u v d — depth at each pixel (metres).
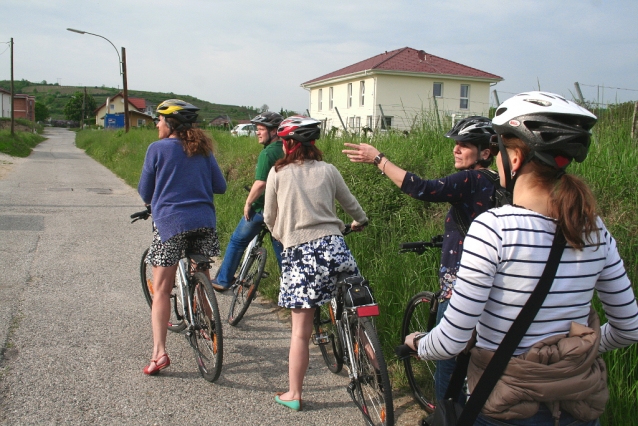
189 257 3.79
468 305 1.63
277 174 3.23
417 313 3.46
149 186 3.76
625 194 4.44
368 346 2.92
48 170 19.92
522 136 1.64
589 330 1.61
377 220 5.63
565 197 1.59
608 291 1.74
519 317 1.61
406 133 8.02
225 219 8.53
